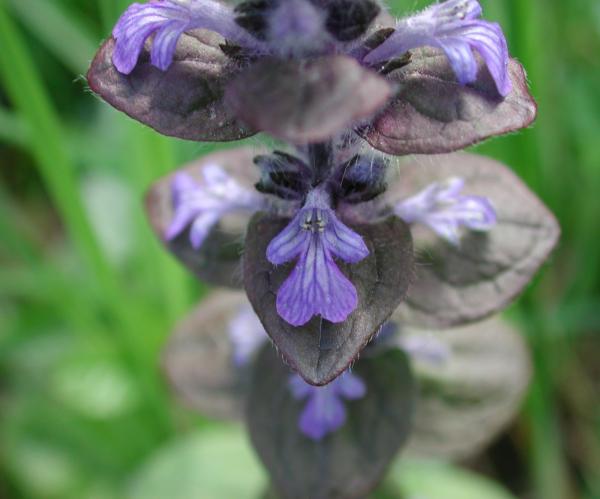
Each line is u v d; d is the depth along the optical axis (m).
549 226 0.20
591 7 0.26
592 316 0.25
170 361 0.23
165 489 0.24
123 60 0.17
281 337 0.17
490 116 0.17
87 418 0.25
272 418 0.20
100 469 0.25
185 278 0.24
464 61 0.16
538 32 0.25
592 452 0.25
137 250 0.27
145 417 0.25
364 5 0.16
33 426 0.26
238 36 0.17
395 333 0.20
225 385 0.23
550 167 0.26
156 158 0.23
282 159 0.18
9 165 0.29
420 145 0.17
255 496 0.24
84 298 0.25
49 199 0.29
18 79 0.22
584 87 0.26
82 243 0.24
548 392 0.24
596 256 0.25
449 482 0.24
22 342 0.26
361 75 0.15
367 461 0.20
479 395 0.22
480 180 0.20
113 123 0.27
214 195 0.20
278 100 0.15
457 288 0.19
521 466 0.25
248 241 0.18
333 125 0.15
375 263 0.18
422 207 0.19
